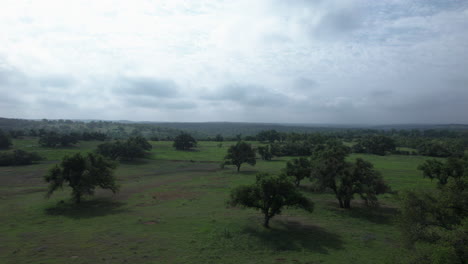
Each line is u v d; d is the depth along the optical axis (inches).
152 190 2027.6
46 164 3324.3
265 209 1192.2
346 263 867.4
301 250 968.9
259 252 945.5
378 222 1315.2
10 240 1005.2
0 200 1670.8
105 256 870.4
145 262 832.9
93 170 1627.7
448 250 595.8
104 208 1504.7
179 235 1069.8
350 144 6353.3
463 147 4707.2
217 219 1279.5
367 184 1486.2
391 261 761.0
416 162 3811.5
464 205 718.5
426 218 761.0
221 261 861.2
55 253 888.3
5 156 3228.3
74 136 5036.9
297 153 4945.9
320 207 1571.1
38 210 1439.5
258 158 4480.8
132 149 3708.2
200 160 4020.7
